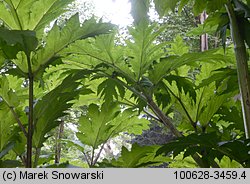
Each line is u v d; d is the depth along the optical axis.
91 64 1.25
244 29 0.93
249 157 0.89
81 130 1.26
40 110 0.94
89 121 1.25
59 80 1.37
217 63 1.30
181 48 1.38
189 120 1.27
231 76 1.12
